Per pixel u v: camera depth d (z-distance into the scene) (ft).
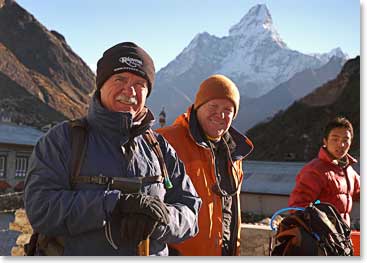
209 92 9.45
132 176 6.64
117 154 6.64
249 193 79.56
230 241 9.36
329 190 10.68
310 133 131.85
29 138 87.45
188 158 9.16
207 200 8.98
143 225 6.13
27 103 156.46
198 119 9.58
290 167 91.25
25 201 6.38
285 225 9.55
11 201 62.54
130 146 6.77
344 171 11.10
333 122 10.88
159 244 6.87
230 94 9.48
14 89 164.14
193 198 7.45
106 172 6.48
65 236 6.39
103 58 7.01
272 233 11.93
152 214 6.16
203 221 8.85
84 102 194.39
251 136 147.43
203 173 9.12
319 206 9.84
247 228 12.15
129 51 6.92
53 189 6.29
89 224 6.11
